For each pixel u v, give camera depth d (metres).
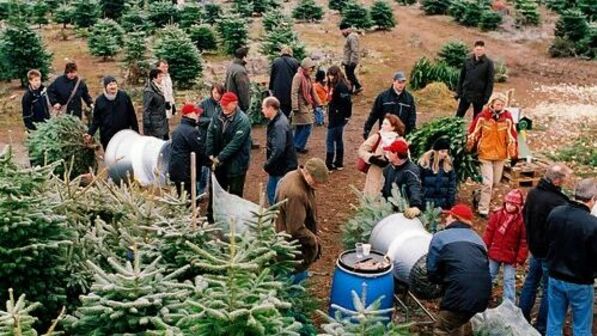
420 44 23.98
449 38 25.22
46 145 10.38
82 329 5.50
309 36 24.62
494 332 7.20
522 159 12.19
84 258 6.67
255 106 15.16
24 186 6.53
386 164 9.13
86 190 7.62
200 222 6.87
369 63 21.36
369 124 11.36
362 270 6.78
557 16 28.02
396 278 7.35
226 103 9.41
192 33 21.91
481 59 13.45
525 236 7.82
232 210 7.59
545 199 7.42
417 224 7.62
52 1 26.59
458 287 6.52
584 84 20.31
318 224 10.59
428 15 29.20
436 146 9.11
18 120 15.58
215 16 25.56
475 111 13.77
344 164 13.14
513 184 12.01
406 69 20.95
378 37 25.20
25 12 24.89
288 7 29.62
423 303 8.12
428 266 6.81
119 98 10.85
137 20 23.86
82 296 5.41
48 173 7.04
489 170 10.55
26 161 12.77
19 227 6.09
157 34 22.48
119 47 21.70
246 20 24.30
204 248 6.53
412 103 11.17
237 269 5.40
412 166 8.30
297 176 7.36
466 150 10.73
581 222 6.86
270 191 10.02
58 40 23.83
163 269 5.81
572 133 15.49
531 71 21.59
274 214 6.74
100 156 11.95
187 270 6.39
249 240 6.19
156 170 9.16
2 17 24.39
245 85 12.23
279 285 5.44
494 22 26.31
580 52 23.33
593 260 6.93
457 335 6.78
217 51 22.33
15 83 18.62
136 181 8.79
